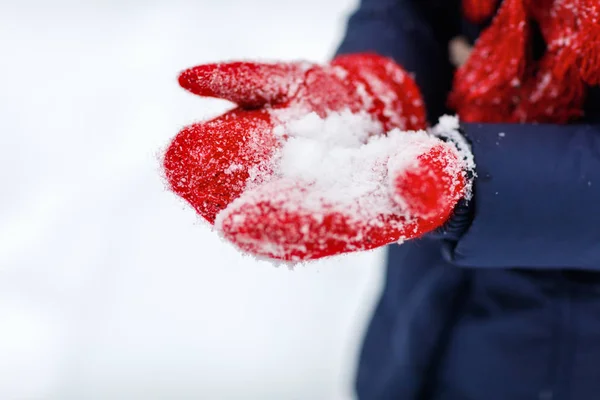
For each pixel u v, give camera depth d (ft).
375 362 4.29
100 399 5.98
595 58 2.88
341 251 2.56
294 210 2.53
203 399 5.98
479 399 3.64
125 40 8.57
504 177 2.83
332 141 2.86
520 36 3.03
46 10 8.86
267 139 2.77
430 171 2.51
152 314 6.34
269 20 8.58
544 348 3.43
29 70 8.30
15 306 6.44
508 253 2.92
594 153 2.86
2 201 7.21
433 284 3.69
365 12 3.81
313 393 5.98
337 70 3.08
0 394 5.99
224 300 6.37
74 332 6.30
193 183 2.71
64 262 6.75
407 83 3.16
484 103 3.18
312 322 6.28
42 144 7.67
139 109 7.91
